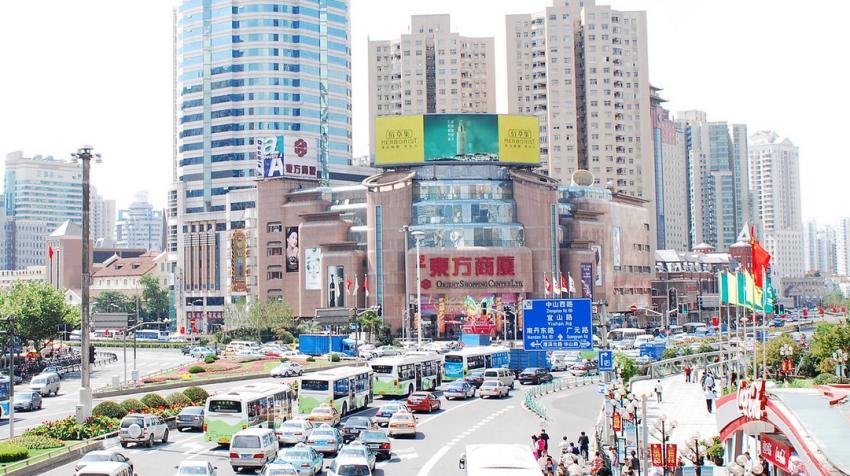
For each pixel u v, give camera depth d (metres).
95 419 61.94
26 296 129.88
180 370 114.12
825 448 26.91
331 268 174.12
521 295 166.12
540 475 35.47
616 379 83.25
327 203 185.00
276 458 47.03
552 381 104.25
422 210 170.00
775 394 32.56
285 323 169.75
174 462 52.38
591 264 181.88
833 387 33.91
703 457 46.22
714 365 107.81
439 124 171.00
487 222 169.75
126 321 93.50
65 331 162.50
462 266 166.12
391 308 168.38
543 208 170.88
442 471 49.94
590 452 55.75
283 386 64.94
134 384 95.25
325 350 133.62
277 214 188.25
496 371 95.12
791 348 88.31
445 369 101.12
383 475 48.81
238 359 128.62
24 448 51.69
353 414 73.88
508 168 174.62
